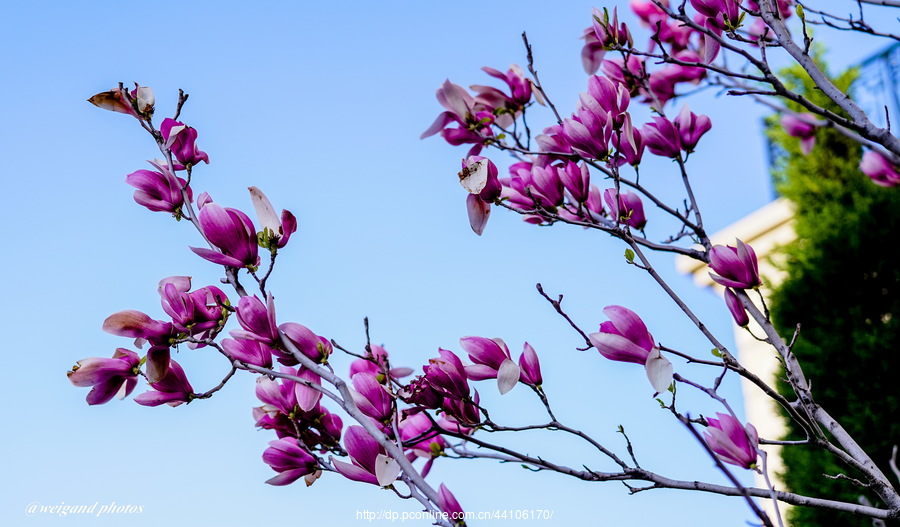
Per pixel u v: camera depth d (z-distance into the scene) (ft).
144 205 8.96
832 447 8.68
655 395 8.61
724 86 10.03
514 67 9.98
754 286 8.92
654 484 8.74
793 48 9.08
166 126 9.02
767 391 8.69
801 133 10.56
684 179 9.40
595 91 9.32
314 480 9.09
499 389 8.86
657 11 10.32
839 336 13.12
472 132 9.93
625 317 8.73
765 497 8.61
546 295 8.80
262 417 9.23
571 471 8.78
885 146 8.86
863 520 11.73
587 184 9.32
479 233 9.25
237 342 8.80
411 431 9.21
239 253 8.68
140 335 8.68
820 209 15.49
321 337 8.82
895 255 13.46
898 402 11.98
